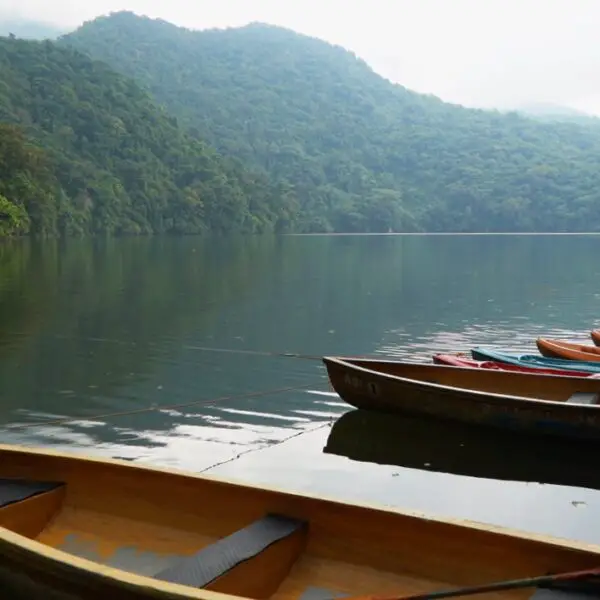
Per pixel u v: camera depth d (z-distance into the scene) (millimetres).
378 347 18000
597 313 24438
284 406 12211
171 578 4816
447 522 5098
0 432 10609
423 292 30016
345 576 5391
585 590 4480
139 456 9688
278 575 5340
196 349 17109
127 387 13398
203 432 10750
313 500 5535
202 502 5918
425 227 147750
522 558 4875
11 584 5023
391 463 9531
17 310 22688
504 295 29250
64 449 9883
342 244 80812
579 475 9125
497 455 9781
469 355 16625
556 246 76688
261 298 27031
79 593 4656
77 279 32844
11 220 64438
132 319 21438
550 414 9617
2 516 5840
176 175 110250
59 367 14969
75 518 6207
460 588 4746
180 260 47562
